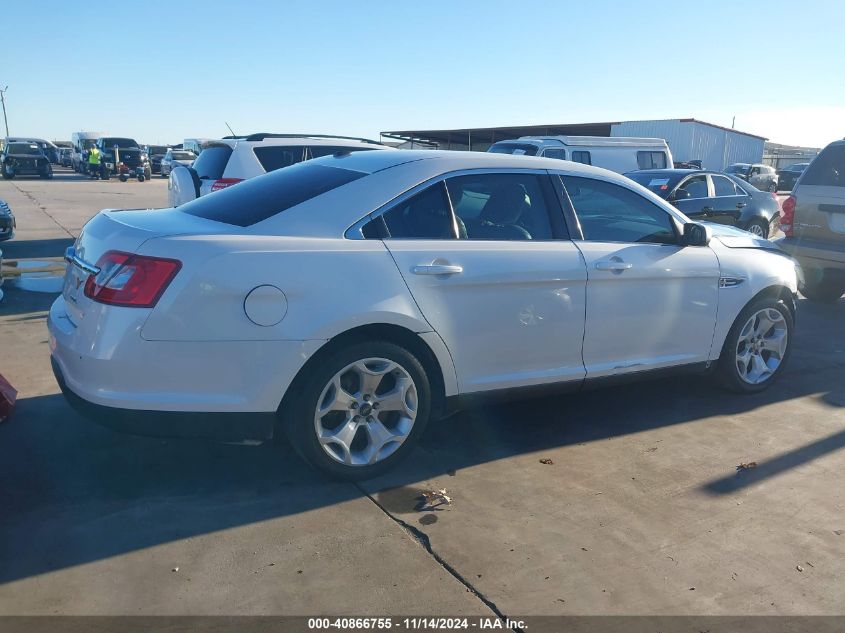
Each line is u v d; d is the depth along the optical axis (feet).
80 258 12.05
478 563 10.21
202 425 11.14
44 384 16.69
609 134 123.03
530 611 9.21
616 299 14.47
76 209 61.46
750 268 16.60
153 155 138.10
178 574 9.74
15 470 12.51
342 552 10.38
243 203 12.85
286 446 13.76
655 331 15.21
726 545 10.87
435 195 13.00
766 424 15.67
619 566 10.24
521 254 13.32
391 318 11.92
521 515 11.55
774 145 186.60
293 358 11.28
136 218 12.64
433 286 12.39
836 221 25.44
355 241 12.03
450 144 142.31
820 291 28.40
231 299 10.89
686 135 113.60
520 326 13.38
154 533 10.71
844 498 12.43
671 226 15.71
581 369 14.39
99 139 117.39
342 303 11.52
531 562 10.26
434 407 13.19
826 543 11.02
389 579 9.78
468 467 13.25
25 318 23.29
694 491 12.53
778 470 13.42
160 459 13.14
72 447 13.47
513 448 14.14
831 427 15.57
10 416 14.67
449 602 9.35
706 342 16.15
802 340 22.98
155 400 10.84
